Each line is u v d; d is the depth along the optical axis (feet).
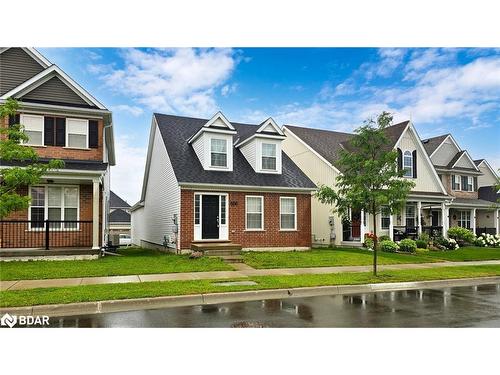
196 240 57.00
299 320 23.41
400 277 39.22
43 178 49.19
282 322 22.95
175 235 57.93
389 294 32.73
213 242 56.85
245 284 32.76
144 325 22.09
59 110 53.31
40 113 52.65
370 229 76.59
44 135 52.65
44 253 46.98
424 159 83.56
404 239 70.18
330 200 42.68
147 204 83.05
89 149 54.95
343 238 75.66
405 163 80.79
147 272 38.91
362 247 70.28
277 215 63.67
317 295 31.89
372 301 29.48
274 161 66.44
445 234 82.23
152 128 76.07
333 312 25.63
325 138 88.22
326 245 75.56
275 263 47.47
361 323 22.94
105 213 74.13
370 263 49.93
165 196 65.72
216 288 30.68
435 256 61.57
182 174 57.98
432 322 23.35
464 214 101.96
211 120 61.46
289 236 64.23
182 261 47.24
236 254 53.06
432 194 80.79
